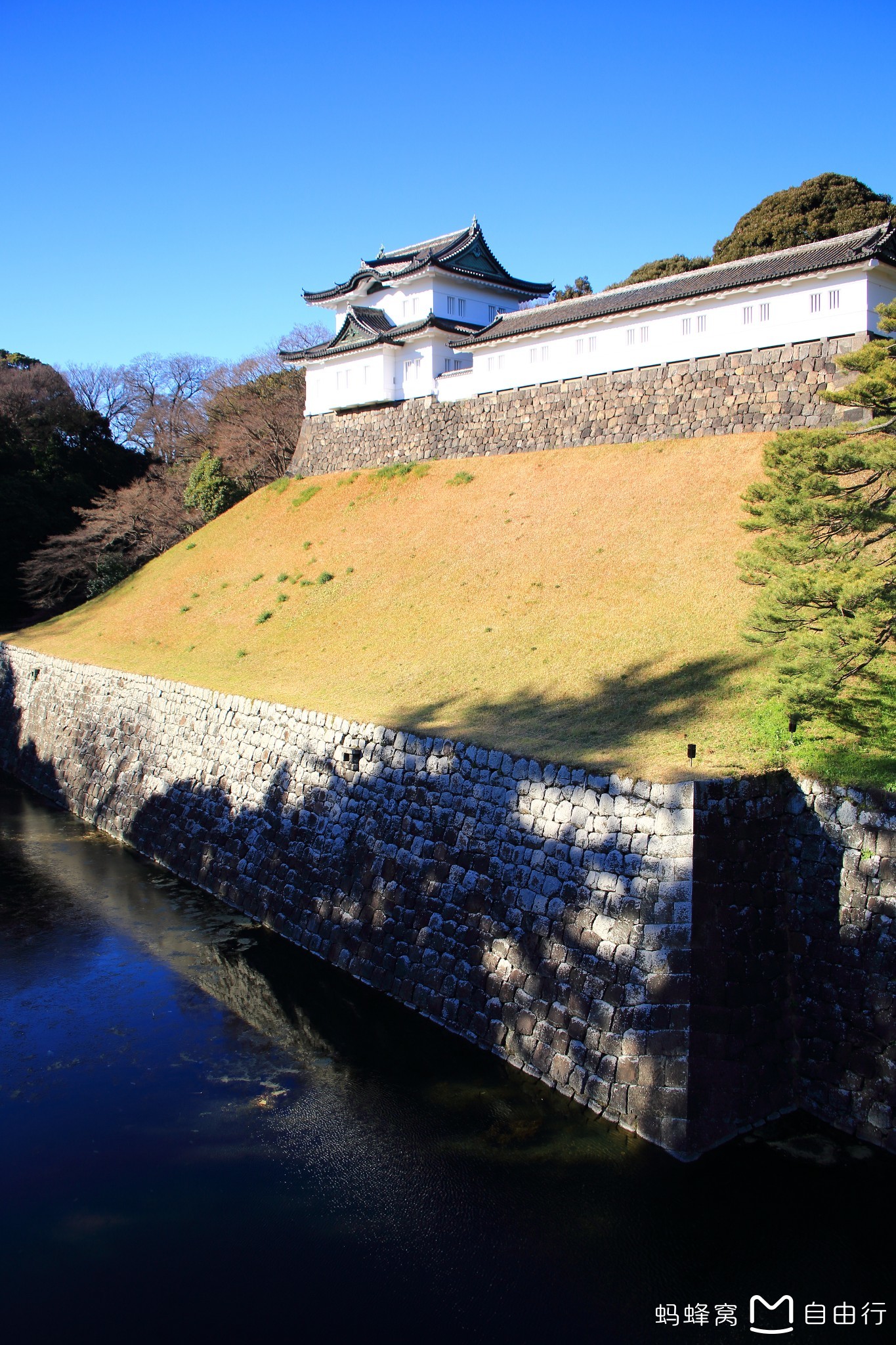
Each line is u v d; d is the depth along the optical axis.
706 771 13.95
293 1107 13.89
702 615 21.67
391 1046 15.49
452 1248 11.05
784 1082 13.22
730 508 25.69
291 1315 10.05
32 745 34.88
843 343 26.20
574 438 33.50
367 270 48.31
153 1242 11.16
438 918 16.52
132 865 24.64
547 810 15.18
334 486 41.50
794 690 14.02
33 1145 12.98
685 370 30.14
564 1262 10.81
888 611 13.66
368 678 24.08
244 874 21.72
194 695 25.91
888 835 12.63
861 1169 11.95
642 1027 12.81
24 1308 10.13
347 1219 11.55
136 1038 15.97
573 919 14.13
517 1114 13.34
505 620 25.05
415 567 31.09
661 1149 12.30
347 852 19.03
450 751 17.50
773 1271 10.64
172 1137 13.19
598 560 26.22
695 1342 9.70
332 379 43.50
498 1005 14.95
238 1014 16.77
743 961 13.17
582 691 19.72
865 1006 12.59
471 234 44.44
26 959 18.94
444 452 38.25
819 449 15.31
